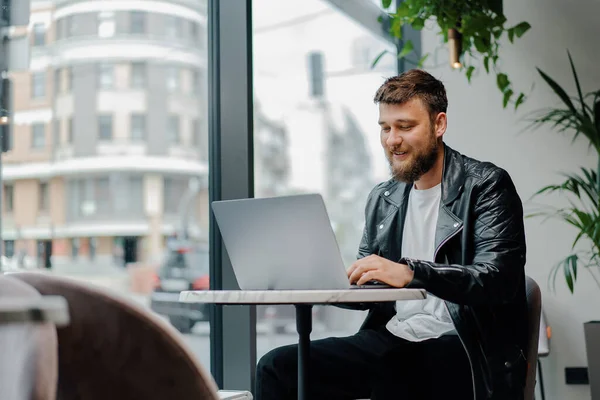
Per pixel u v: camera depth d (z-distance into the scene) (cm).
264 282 196
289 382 224
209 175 319
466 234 220
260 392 226
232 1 315
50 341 76
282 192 349
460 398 218
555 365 397
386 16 423
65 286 87
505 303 212
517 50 411
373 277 186
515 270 210
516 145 407
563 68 407
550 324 399
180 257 464
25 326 79
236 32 314
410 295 168
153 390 86
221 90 315
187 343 89
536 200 404
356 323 359
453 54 355
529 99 409
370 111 407
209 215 316
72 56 404
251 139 315
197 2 334
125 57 636
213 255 312
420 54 419
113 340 85
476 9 350
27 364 75
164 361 86
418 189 236
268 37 339
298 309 197
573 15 408
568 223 400
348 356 225
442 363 219
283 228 184
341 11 391
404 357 223
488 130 409
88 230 711
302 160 362
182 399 87
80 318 85
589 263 397
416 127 223
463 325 214
